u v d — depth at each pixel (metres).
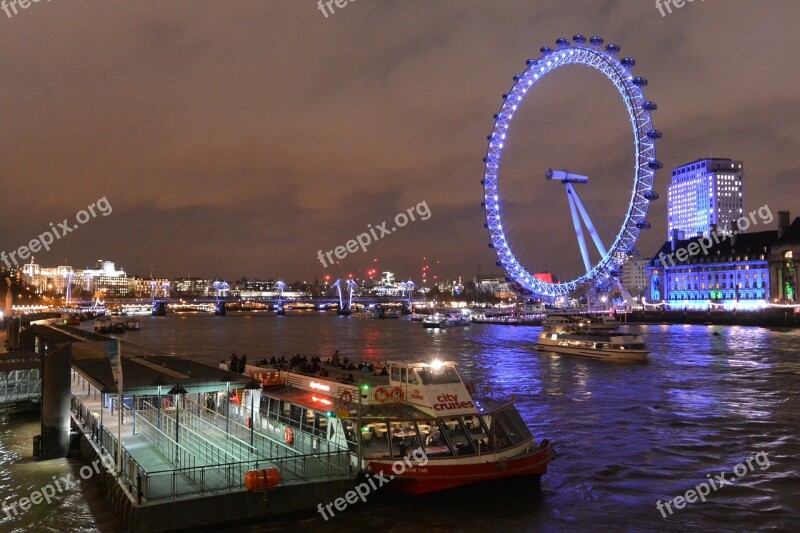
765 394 68.06
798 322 199.50
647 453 43.28
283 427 37.53
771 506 33.06
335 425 34.16
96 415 42.56
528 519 30.73
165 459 33.38
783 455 42.69
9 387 59.38
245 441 37.06
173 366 40.53
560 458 41.97
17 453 42.75
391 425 32.50
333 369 42.50
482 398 36.97
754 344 133.62
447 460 31.72
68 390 41.94
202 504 27.84
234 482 29.92
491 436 33.19
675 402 63.50
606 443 46.16
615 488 35.72
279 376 42.31
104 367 41.94
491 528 29.58
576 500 33.56
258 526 28.59
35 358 59.91
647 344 134.50
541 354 120.88
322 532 28.44
